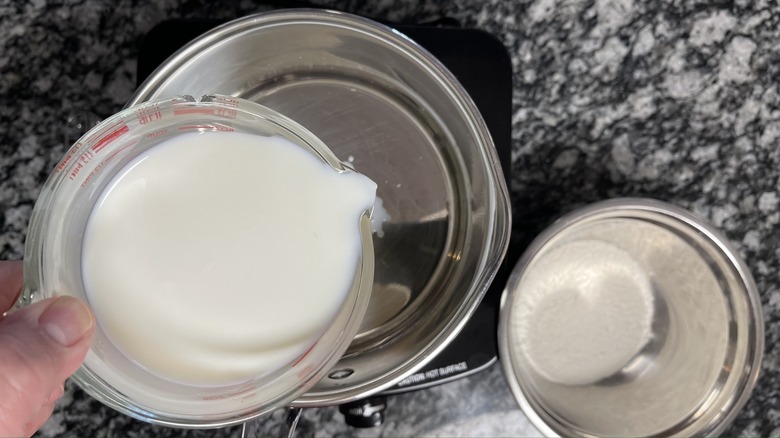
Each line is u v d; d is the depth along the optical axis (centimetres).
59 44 32
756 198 36
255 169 23
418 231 34
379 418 32
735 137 36
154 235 23
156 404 23
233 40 27
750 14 35
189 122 24
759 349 31
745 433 37
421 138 34
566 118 35
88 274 23
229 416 23
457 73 31
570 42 34
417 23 34
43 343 20
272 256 23
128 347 22
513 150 35
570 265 34
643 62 35
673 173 36
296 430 35
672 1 35
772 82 35
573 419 33
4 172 32
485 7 34
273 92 33
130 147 24
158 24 30
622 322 35
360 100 34
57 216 23
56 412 33
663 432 34
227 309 23
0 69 32
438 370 32
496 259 26
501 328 29
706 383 34
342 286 23
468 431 36
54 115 32
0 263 27
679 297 35
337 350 23
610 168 35
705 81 35
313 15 26
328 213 24
